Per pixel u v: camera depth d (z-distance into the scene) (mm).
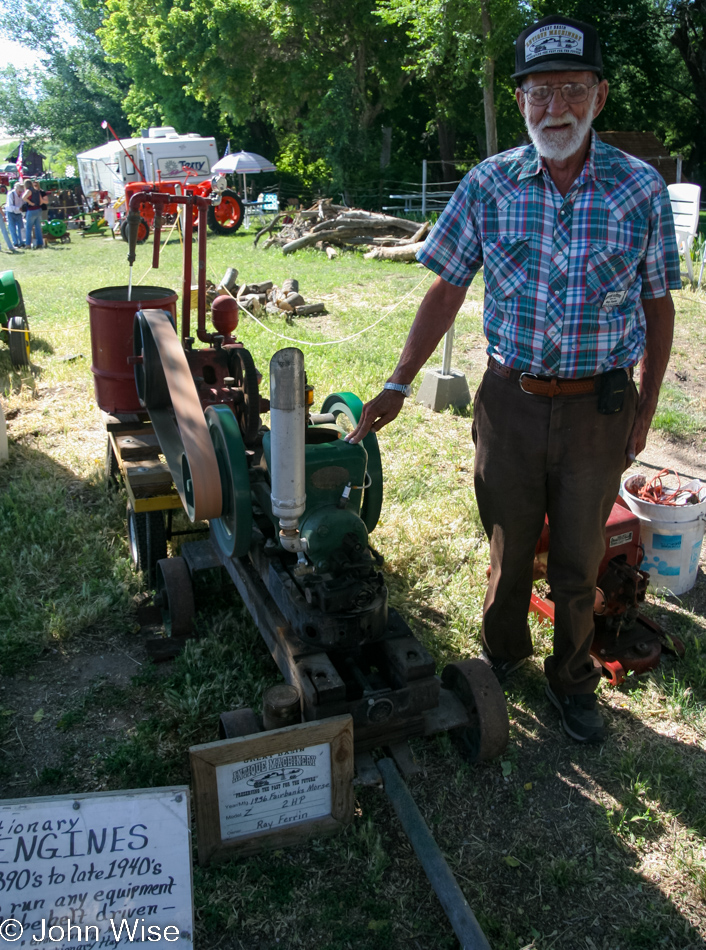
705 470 5762
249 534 3160
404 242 16297
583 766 3086
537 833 2793
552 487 2896
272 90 30781
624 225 2551
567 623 3051
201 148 25703
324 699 2666
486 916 2467
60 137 51531
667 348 2830
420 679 2799
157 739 3150
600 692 3461
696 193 11422
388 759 2795
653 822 2818
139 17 32500
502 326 2762
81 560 4391
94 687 3461
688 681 3535
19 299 8734
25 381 7512
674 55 35125
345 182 29250
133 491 3949
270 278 13398
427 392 6855
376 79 31047
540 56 2369
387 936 2410
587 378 2713
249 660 3582
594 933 2441
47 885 2115
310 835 2709
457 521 4797
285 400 2424
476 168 2730
